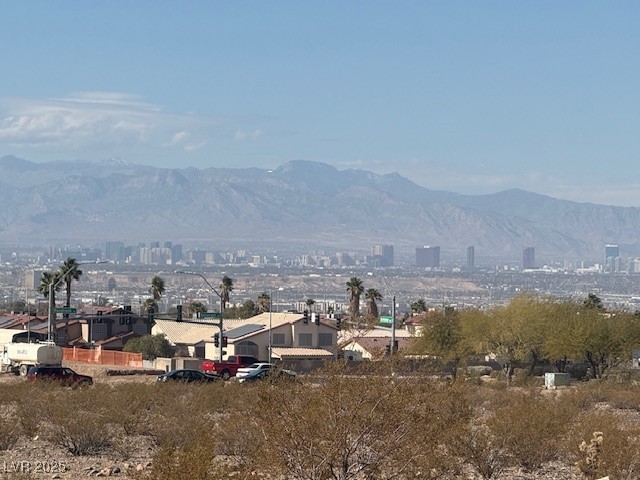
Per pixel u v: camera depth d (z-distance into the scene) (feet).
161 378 339.77
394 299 430.20
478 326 435.94
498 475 143.64
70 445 171.32
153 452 165.99
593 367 443.32
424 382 116.78
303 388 112.16
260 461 109.50
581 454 141.59
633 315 472.03
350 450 109.81
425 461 114.62
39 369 340.80
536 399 241.14
